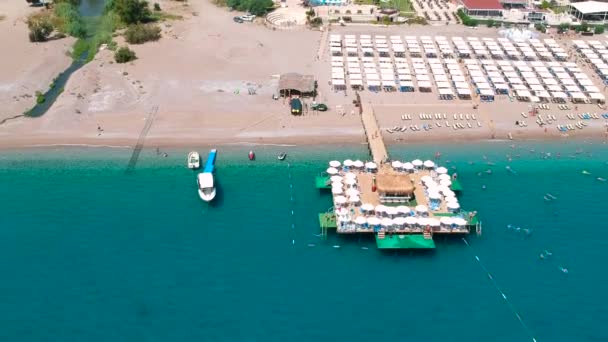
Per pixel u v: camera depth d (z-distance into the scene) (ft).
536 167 341.41
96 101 386.52
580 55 467.11
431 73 431.84
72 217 290.15
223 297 248.52
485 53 455.63
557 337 234.99
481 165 342.03
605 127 378.94
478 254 275.39
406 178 298.56
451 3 581.53
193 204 301.22
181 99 393.09
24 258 264.52
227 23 521.65
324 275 261.65
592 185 327.06
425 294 253.65
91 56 455.63
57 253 268.00
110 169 327.26
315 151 349.00
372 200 297.53
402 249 274.57
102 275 257.14
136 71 426.92
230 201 304.30
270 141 356.38
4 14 528.63
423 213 286.87
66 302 243.40
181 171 327.26
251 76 425.28
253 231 284.61
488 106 394.52
